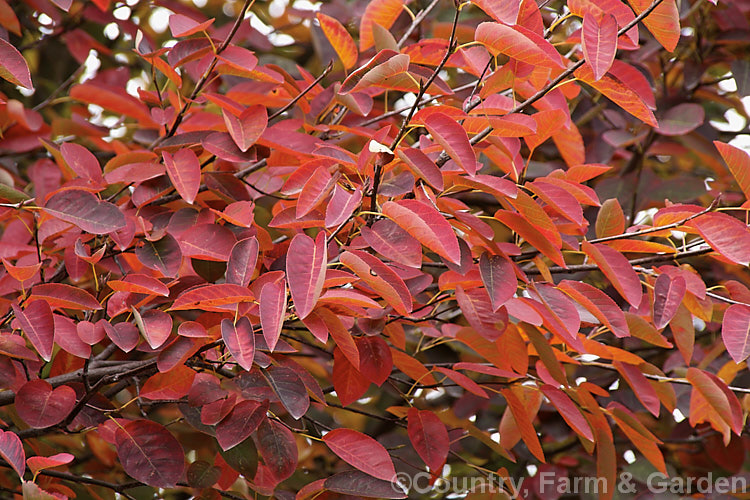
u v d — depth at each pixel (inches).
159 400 58.8
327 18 60.3
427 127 52.6
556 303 55.6
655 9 52.8
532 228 55.6
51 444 69.6
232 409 56.1
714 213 55.3
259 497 60.4
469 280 57.0
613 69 60.2
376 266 53.1
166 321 54.2
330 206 52.0
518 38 51.6
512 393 59.8
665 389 62.2
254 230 58.9
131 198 59.7
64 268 62.0
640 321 58.8
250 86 65.9
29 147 70.9
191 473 58.4
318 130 64.0
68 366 60.7
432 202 53.7
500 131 54.3
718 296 57.3
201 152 62.0
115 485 59.1
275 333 50.9
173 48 58.9
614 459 61.5
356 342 58.8
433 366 61.2
